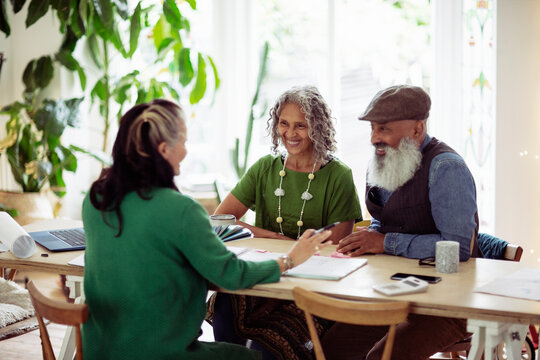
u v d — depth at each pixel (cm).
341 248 239
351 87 488
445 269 211
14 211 455
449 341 224
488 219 449
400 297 187
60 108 457
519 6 415
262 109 502
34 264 231
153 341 187
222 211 299
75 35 461
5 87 503
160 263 186
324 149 281
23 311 310
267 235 282
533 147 425
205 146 518
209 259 187
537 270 214
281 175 287
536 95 422
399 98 238
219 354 200
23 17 497
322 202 283
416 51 471
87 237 197
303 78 497
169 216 185
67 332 234
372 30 478
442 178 233
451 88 459
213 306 261
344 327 239
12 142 473
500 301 182
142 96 464
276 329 234
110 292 189
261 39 501
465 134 454
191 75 462
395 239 235
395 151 239
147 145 188
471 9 445
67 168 471
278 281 203
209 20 505
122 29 500
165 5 452
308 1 488
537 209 429
